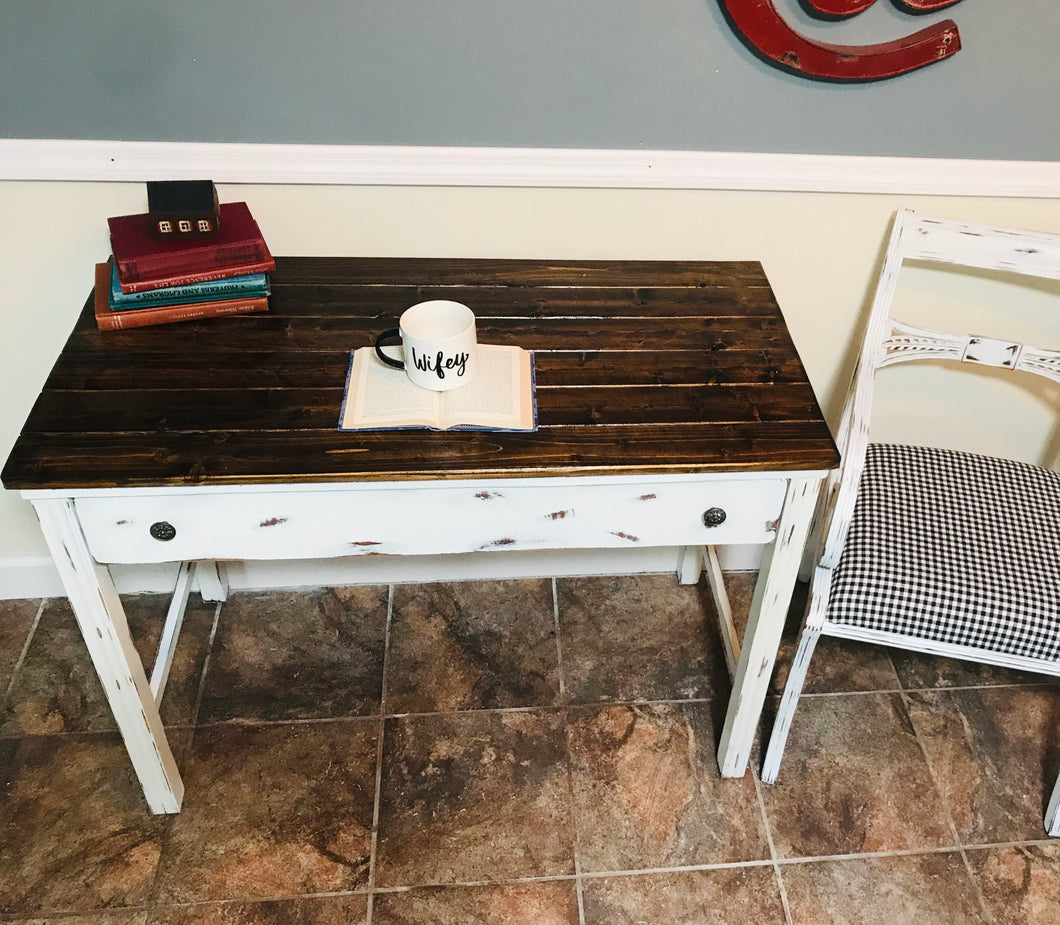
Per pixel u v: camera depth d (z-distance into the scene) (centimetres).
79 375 123
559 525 124
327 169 146
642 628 191
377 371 126
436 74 140
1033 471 158
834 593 141
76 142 140
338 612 192
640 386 126
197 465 111
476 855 154
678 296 146
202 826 157
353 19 133
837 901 150
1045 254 147
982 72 145
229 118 141
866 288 168
